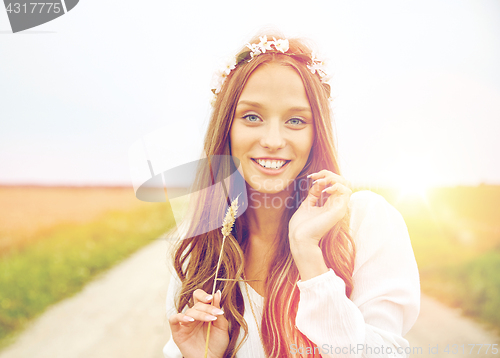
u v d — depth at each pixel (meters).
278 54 0.72
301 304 0.65
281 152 0.71
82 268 4.55
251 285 0.81
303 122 0.73
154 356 2.28
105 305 3.45
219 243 0.86
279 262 0.79
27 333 3.02
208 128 0.86
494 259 2.56
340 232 0.75
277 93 0.70
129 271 4.58
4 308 3.29
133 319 3.02
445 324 2.17
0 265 4.12
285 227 0.81
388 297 0.67
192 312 0.70
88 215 5.96
